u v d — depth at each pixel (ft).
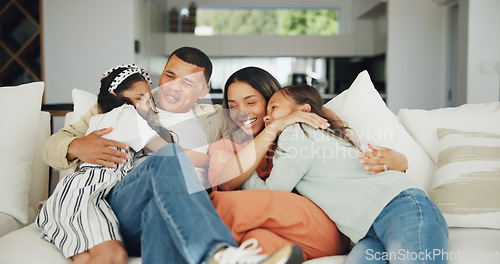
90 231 4.87
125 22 17.28
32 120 6.60
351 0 25.03
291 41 23.86
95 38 17.35
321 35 23.84
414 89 19.86
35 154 7.04
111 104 6.18
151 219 4.58
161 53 23.17
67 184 5.33
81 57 17.42
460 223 5.56
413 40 19.75
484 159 5.78
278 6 25.13
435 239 4.69
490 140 6.02
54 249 5.04
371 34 23.76
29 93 6.71
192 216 4.28
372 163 5.41
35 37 17.99
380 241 5.01
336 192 5.27
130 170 5.72
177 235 4.23
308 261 4.94
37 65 18.81
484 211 5.49
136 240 5.25
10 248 4.83
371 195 5.12
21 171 6.24
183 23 24.18
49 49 17.44
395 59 19.84
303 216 5.04
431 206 5.00
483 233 5.37
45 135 7.28
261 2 25.09
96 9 17.28
